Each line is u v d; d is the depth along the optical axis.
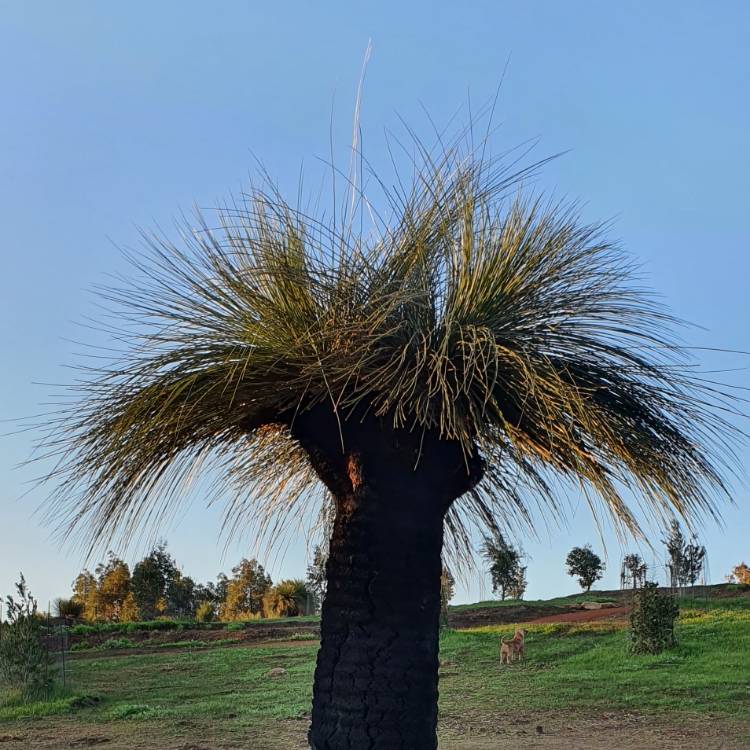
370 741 3.60
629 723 12.27
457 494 3.98
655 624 18.73
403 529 3.80
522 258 3.99
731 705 13.28
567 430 3.72
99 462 3.90
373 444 3.86
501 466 4.42
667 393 4.02
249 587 43.50
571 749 10.50
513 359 3.62
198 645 25.70
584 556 37.59
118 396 3.94
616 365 3.97
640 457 3.87
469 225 3.90
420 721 3.68
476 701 14.57
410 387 3.64
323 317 3.78
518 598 33.03
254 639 26.61
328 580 3.89
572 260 4.12
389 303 3.67
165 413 3.80
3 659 16.55
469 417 3.70
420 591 3.79
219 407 3.90
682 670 16.61
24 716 14.59
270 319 3.79
